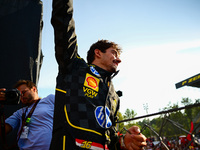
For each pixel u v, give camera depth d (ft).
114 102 4.43
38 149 5.78
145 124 5.43
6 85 6.98
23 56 7.43
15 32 7.38
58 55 3.82
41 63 8.85
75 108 3.50
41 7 8.19
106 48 4.70
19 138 5.99
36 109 6.44
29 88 6.77
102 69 4.46
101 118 3.64
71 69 4.03
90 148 3.21
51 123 6.24
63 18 3.79
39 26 7.96
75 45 4.10
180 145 25.18
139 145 3.25
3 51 7.13
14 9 7.52
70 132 3.26
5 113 7.41
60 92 3.77
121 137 3.74
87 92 3.75
